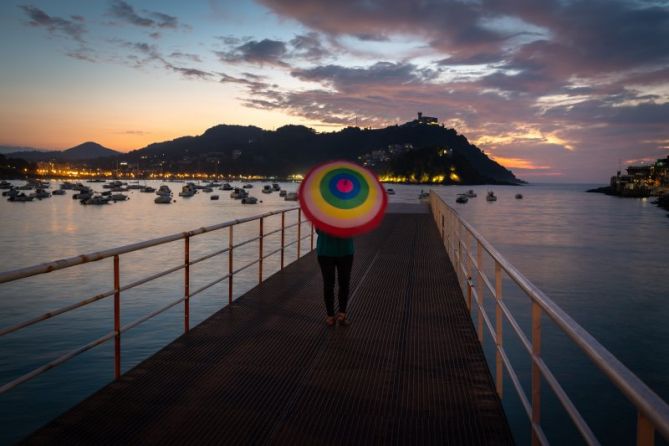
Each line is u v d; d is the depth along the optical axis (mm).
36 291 33938
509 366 4344
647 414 1485
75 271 40625
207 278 37031
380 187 6434
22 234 70688
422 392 4836
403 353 5945
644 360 23969
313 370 5398
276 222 84312
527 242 66562
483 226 89750
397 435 4016
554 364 21266
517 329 3967
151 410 4426
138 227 80062
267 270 39438
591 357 2029
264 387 4945
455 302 8438
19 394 18031
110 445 3832
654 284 40500
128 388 4891
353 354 5906
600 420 16906
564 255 55750
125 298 31156
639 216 117312
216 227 7500
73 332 24859
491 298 32562
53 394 18078
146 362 5590
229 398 4691
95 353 21734
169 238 6109
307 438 3967
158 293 32312
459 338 6508
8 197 159125
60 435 3973
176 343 6262
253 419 4281
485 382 5074
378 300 8562
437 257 13039
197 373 5293
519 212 129375
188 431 4062
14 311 29281
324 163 6664
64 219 93375
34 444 3834
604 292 37844
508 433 4035
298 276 10469
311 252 13586
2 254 53562
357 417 4324
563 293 37531
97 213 107625
